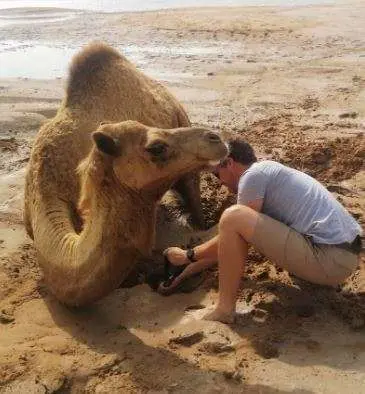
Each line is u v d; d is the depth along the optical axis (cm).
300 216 224
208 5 1120
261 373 205
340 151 384
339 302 240
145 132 217
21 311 251
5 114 514
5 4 1313
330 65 630
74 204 261
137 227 220
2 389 205
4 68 702
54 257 236
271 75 605
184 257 254
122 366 212
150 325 237
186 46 768
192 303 250
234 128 456
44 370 212
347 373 204
